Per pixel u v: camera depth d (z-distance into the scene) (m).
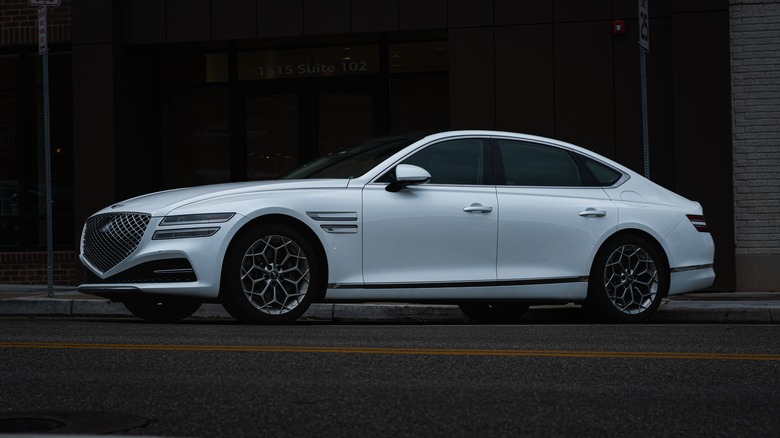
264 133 15.24
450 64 13.68
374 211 8.38
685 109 13.10
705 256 9.55
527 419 4.43
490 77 13.62
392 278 8.39
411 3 13.77
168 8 14.37
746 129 13.19
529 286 8.76
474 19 13.62
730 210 13.05
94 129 14.30
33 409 4.63
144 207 8.19
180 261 8.02
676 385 5.29
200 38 14.29
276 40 14.60
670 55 13.33
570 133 13.49
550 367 5.82
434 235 8.52
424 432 4.19
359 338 7.15
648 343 7.00
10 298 10.98
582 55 13.47
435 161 8.76
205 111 15.38
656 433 4.19
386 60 14.83
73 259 14.73
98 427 4.24
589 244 8.98
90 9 14.30
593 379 5.45
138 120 14.88
